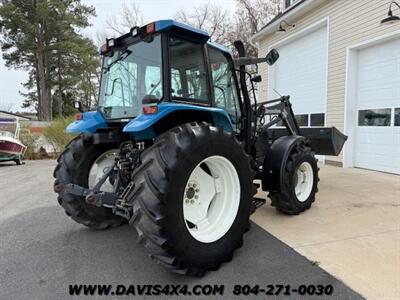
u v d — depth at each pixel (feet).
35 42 84.69
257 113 13.07
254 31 71.72
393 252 8.80
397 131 19.98
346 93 23.17
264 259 8.60
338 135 16.24
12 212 14.33
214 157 8.37
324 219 11.76
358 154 23.20
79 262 8.84
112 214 11.49
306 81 28.50
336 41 24.07
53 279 7.90
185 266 7.57
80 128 9.98
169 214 7.20
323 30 26.11
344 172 21.30
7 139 31.48
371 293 6.84
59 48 85.25
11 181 22.94
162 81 8.52
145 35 8.84
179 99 8.79
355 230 10.54
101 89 11.09
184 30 8.68
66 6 87.10
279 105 14.32
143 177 7.36
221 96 10.78
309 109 28.22
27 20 82.74
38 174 26.16
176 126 8.73
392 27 19.61
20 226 12.21
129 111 9.79
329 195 15.17
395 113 20.10
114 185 9.52
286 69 31.35
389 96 20.51
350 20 22.74
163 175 7.22
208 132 8.22
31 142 39.32
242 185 9.04
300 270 7.94
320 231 10.53
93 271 8.29
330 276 7.59
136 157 9.11
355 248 9.11
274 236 10.18
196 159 7.81
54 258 9.13
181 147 7.54
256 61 11.42
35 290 7.39
